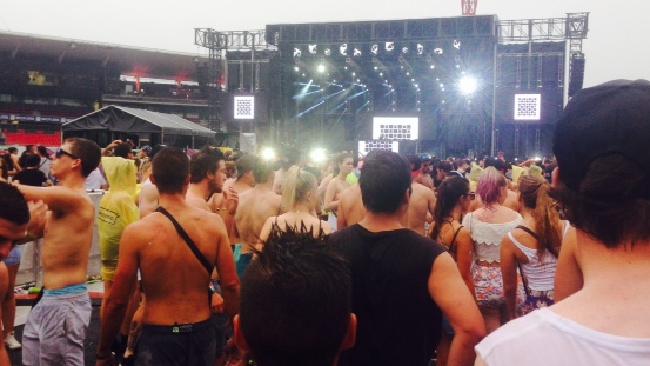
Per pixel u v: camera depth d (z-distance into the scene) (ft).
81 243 13.34
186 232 11.16
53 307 13.01
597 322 3.05
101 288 28.37
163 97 186.39
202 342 11.27
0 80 168.96
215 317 13.64
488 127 140.77
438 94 153.17
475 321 7.91
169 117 69.46
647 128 3.07
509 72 135.85
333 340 4.23
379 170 8.59
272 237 4.64
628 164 3.09
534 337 3.12
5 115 170.09
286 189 15.31
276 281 4.11
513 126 139.03
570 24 128.26
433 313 8.50
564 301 3.28
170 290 11.10
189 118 193.26
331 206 29.58
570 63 128.77
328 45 141.59
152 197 18.95
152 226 11.07
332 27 141.49
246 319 4.26
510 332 3.23
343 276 4.34
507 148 139.95
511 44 135.44
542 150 136.56
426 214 21.12
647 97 3.15
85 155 13.76
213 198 22.76
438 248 8.39
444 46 135.03
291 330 4.08
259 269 4.28
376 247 8.45
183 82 232.94
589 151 3.19
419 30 136.77
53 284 13.16
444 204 15.66
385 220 8.71
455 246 15.40
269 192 19.20
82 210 13.38
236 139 106.11
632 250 3.15
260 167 19.11
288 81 146.30
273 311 4.09
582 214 3.23
